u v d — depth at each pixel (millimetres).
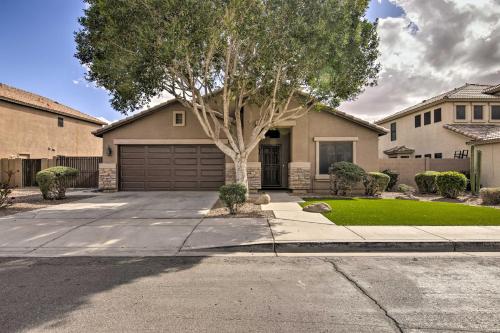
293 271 4820
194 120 15070
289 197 12992
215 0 8656
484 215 8570
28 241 6371
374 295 3912
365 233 6688
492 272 4758
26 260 5344
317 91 10648
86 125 27344
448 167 17828
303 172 14414
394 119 28656
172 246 6070
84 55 10602
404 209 9578
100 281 4395
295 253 5855
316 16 9055
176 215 8898
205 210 9719
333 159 14773
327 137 14664
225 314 3412
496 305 3643
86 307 3584
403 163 18078
